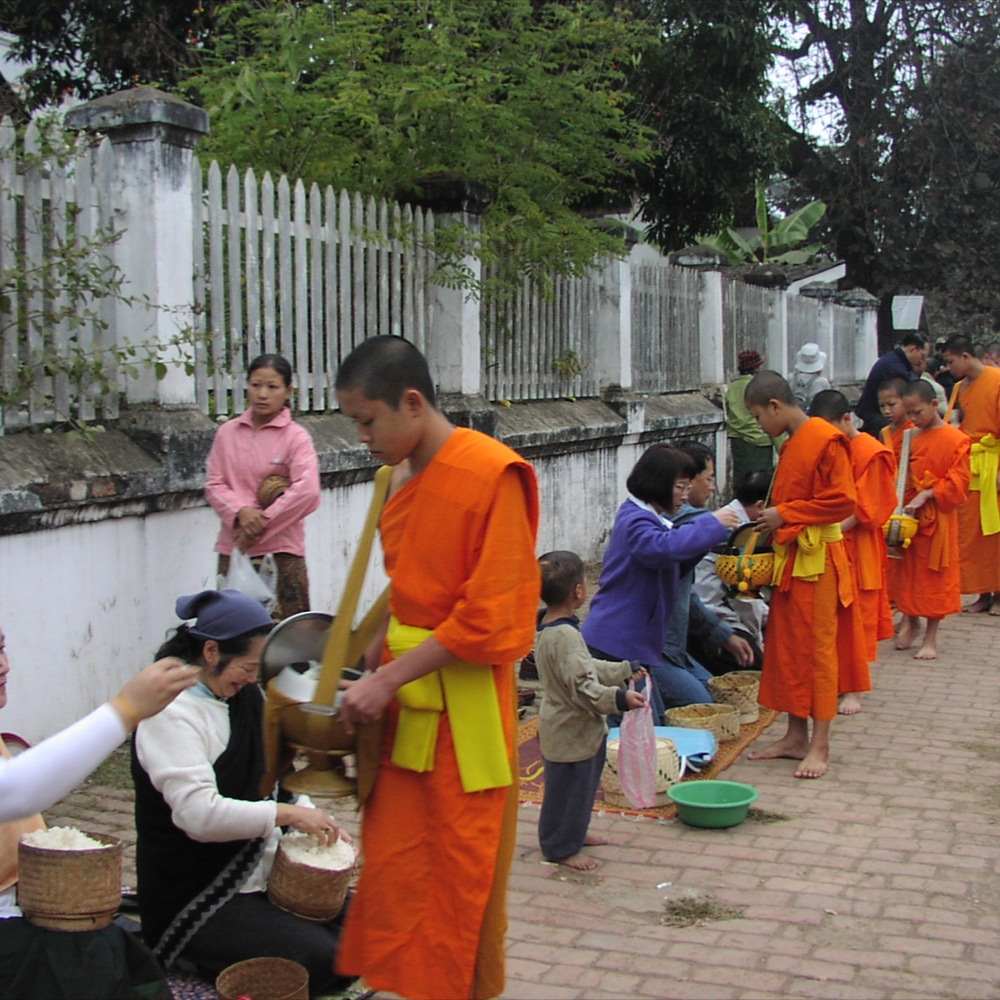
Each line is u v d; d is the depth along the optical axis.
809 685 5.91
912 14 21.39
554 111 9.94
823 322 18.97
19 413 5.85
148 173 6.26
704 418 13.49
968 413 9.73
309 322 7.63
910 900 4.47
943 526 8.37
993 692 7.54
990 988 3.82
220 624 3.55
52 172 5.94
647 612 5.31
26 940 3.11
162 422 6.31
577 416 10.80
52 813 5.23
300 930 3.57
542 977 3.88
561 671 4.62
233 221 6.91
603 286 11.59
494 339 9.89
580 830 4.73
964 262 22.12
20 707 5.58
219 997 3.36
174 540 6.46
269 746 3.12
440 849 2.99
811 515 5.75
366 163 8.98
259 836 3.56
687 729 5.98
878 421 12.00
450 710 2.99
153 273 6.30
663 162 15.61
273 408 6.11
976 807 5.49
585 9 10.35
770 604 6.02
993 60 21.30
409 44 9.08
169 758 3.51
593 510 11.20
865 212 22.16
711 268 14.31
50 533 5.71
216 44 10.21
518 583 2.95
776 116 17.06
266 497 6.04
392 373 2.97
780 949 4.08
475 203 8.88
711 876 4.69
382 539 3.12
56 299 6.02
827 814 5.38
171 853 3.62
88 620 5.94
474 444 3.00
